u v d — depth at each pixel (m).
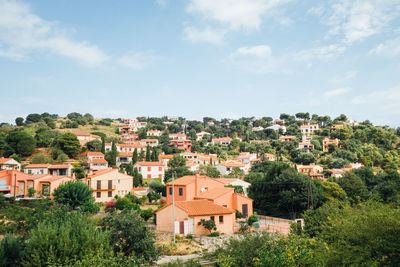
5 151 104.31
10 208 41.28
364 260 14.20
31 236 18.23
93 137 145.75
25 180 61.81
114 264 16.42
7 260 17.06
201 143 180.50
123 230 23.19
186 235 39.16
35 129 151.38
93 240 18.53
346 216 19.08
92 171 94.81
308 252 15.75
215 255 22.97
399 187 64.44
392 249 13.73
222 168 113.81
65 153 113.25
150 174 96.56
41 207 41.09
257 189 62.44
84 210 48.06
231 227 42.81
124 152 122.81
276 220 52.28
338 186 60.78
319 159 141.75
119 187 66.56
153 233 24.94
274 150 155.25
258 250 18.05
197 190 53.66
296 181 56.12
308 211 26.55
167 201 54.94
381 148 146.88
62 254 17.14
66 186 50.16
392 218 14.47
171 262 24.47
